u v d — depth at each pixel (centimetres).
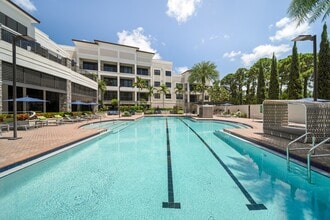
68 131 1275
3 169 550
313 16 960
